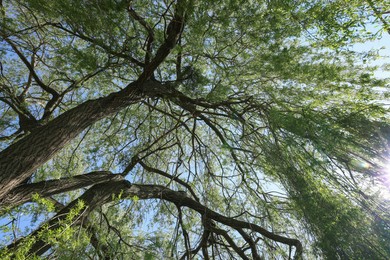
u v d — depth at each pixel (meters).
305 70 4.05
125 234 5.02
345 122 3.88
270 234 4.41
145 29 5.00
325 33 3.82
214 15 4.06
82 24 4.11
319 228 3.18
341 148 3.69
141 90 4.87
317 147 3.47
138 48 5.01
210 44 4.43
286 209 4.29
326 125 3.62
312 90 4.28
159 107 6.83
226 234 5.02
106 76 5.26
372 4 3.37
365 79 3.96
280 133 3.92
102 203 4.25
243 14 4.07
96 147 5.91
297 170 3.62
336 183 3.57
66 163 6.01
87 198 4.09
